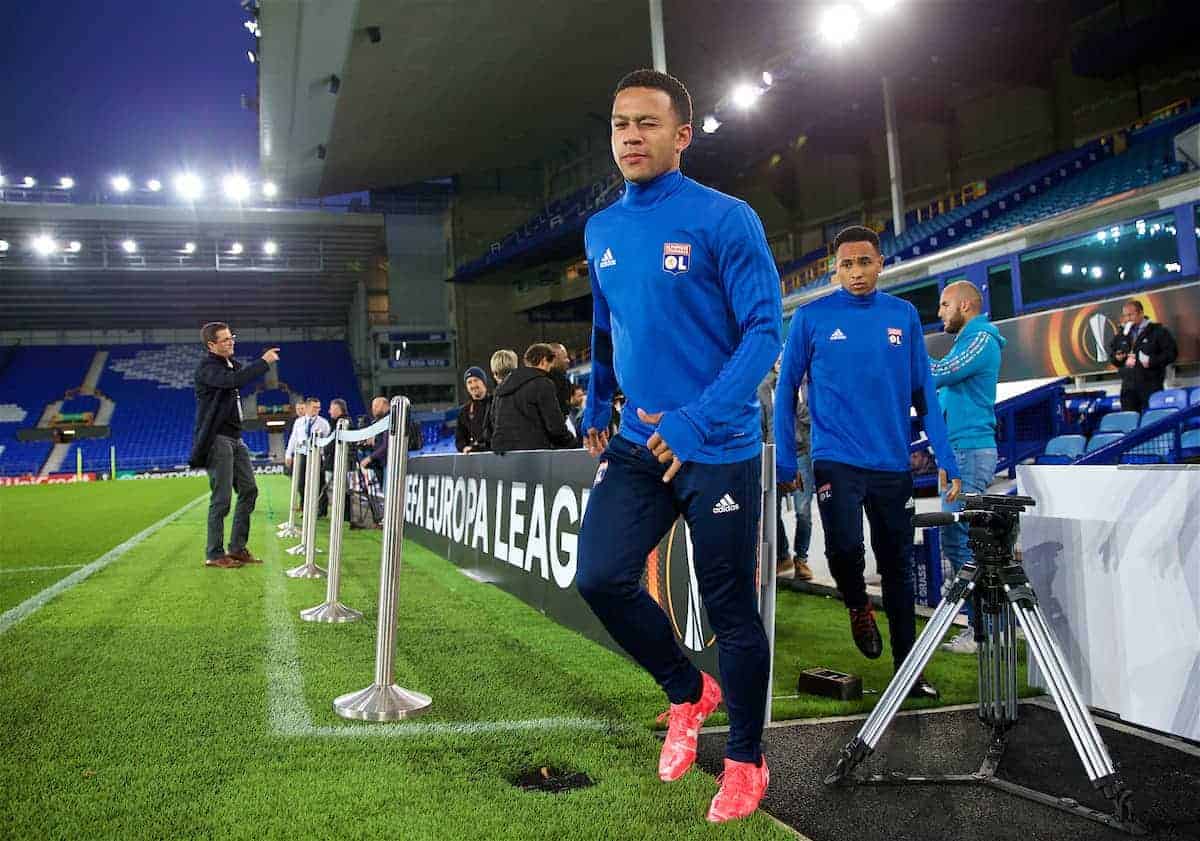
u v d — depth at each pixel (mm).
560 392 6512
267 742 2469
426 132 31266
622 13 22172
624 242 2012
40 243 31938
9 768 2256
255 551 7320
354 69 24156
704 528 1971
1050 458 7855
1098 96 20578
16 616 4363
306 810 1990
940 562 4398
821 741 2543
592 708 2809
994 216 19047
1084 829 1942
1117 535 2617
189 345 40281
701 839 1845
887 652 3629
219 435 6164
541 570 4555
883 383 3035
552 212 35969
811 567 5746
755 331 1841
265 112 29500
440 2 20641
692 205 1949
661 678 2168
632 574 2031
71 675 3205
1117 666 2617
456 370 38156
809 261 26438
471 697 2941
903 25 17766
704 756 2402
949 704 2885
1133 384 8062
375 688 2799
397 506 2877
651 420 1856
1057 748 2467
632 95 1962
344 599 4887
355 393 38781
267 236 35844
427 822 1924
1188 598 2402
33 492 18656
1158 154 15805
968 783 2207
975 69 20562
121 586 5332
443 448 28547
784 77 19516
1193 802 2070
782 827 1920
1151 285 10422
